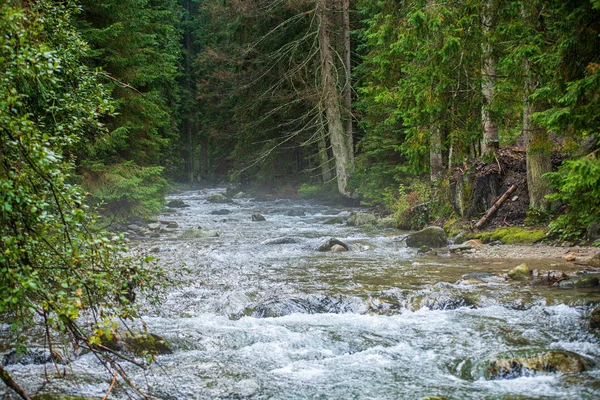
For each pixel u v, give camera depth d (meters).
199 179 56.12
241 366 5.90
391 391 5.19
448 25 9.06
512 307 7.75
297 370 5.78
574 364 5.44
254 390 5.23
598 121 6.03
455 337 6.65
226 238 16.86
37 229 4.16
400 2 11.00
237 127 33.41
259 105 29.89
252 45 28.02
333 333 6.98
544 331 6.68
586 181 5.07
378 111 21.42
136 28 17.14
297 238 15.47
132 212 17.56
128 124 16.48
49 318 4.14
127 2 16.23
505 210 14.22
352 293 8.70
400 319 7.54
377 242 15.13
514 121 14.57
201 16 48.81
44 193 4.27
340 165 27.34
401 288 9.00
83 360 5.91
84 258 4.38
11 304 3.98
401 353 6.22
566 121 6.14
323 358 6.18
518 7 8.51
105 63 15.88
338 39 28.48
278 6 27.62
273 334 6.96
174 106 27.88
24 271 3.86
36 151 3.87
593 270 9.26
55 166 4.32
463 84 10.14
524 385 5.19
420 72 9.70
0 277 3.74
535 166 13.09
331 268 11.23
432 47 9.20
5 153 4.00
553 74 7.13
